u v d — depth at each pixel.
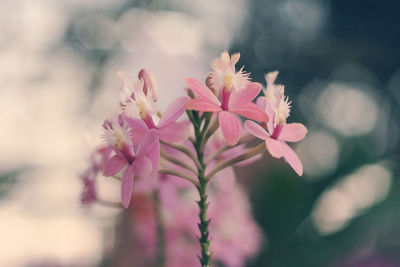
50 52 0.75
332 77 1.06
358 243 0.60
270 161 0.63
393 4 1.01
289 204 0.59
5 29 0.73
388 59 1.05
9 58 0.73
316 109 1.03
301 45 1.04
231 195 0.43
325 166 0.70
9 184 0.62
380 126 1.04
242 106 0.30
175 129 0.30
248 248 0.43
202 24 0.84
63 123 0.72
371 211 0.60
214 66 0.30
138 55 0.75
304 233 0.58
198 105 0.30
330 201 0.63
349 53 1.05
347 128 0.97
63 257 0.76
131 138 0.30
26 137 0.71
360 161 0.68
